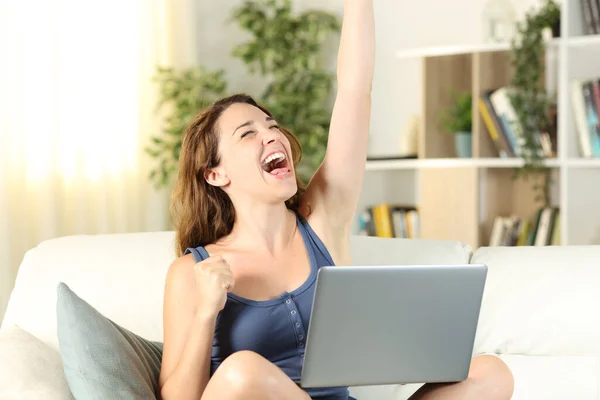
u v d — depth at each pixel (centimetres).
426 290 182
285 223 222
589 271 247
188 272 210
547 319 245
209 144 222
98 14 478
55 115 457
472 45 445
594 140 422
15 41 436
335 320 179
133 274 256
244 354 180
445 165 458
